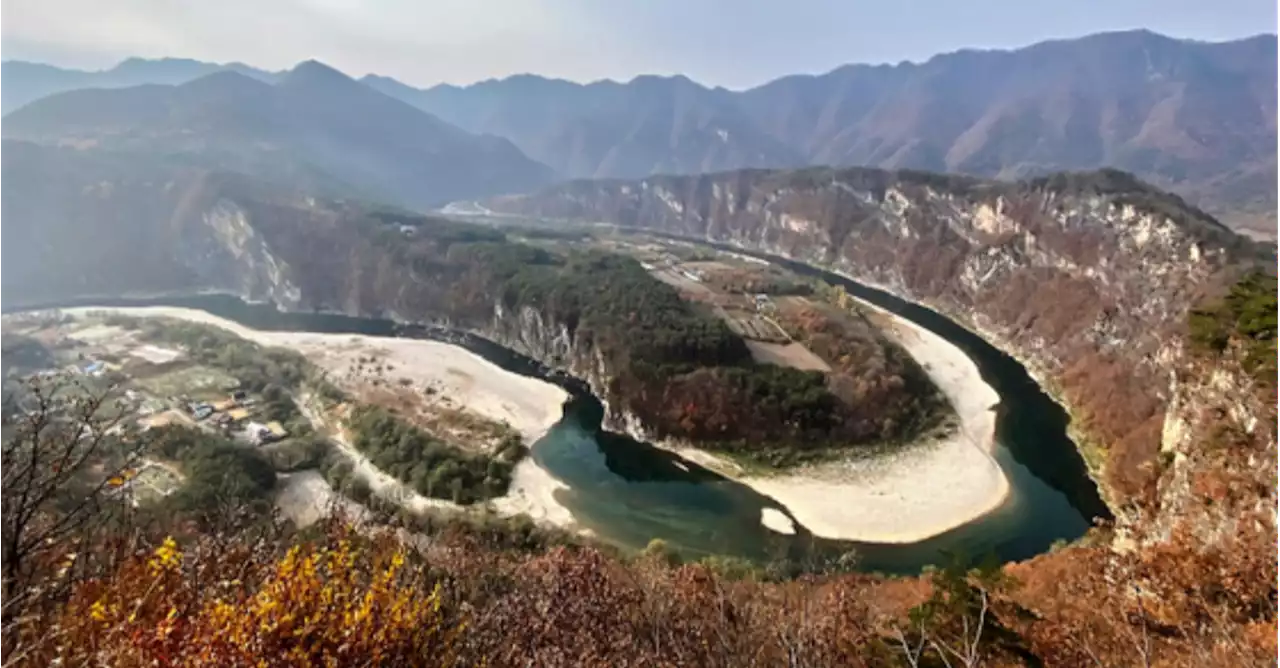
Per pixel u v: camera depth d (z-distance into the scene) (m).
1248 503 20.17
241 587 9.05
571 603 17.88
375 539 16.44
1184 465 26.20
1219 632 13.98
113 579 8.95
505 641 12.52
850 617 19.55
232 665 7.25
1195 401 28.50
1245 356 25.59
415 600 9.13
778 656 14.08
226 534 13.35
